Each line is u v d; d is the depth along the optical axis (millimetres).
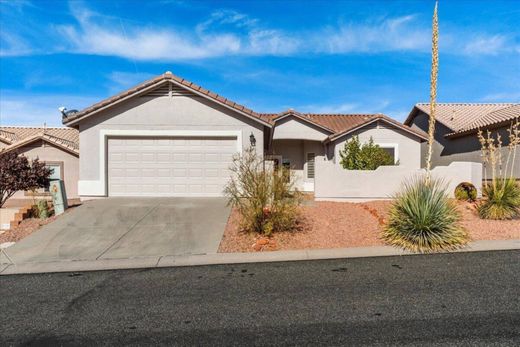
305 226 10031
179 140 14805
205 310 5074
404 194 8844
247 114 14609
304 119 21500
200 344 4156
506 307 4875
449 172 14234
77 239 9398
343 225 10125
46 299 5691
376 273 6449
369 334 4254
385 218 10375
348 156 16891
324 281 6113
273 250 8211
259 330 4441
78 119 14359
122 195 14680
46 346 4230
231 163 14719
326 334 4289
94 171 14523
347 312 4859
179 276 6684
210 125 14773
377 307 4984
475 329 4297
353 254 7738
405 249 7895
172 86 14727
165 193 14727
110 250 8547
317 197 14508
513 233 8891
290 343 4113
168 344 4184
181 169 14758
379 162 16078
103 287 6195
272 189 9398
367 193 14477
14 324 4816
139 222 10781
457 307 4906
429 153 8703
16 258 8141
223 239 9125
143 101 14758
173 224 10539
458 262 6941
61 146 20531
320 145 22625
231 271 6883
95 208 12523
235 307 5141
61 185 12289
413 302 5109
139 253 8281
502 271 6328
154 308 5207
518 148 17484
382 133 20156
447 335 4176
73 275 6961
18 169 12867
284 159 22875
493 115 21906
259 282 6176
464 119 24547
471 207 11969
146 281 6449
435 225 7918
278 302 5270
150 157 14758
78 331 4574
